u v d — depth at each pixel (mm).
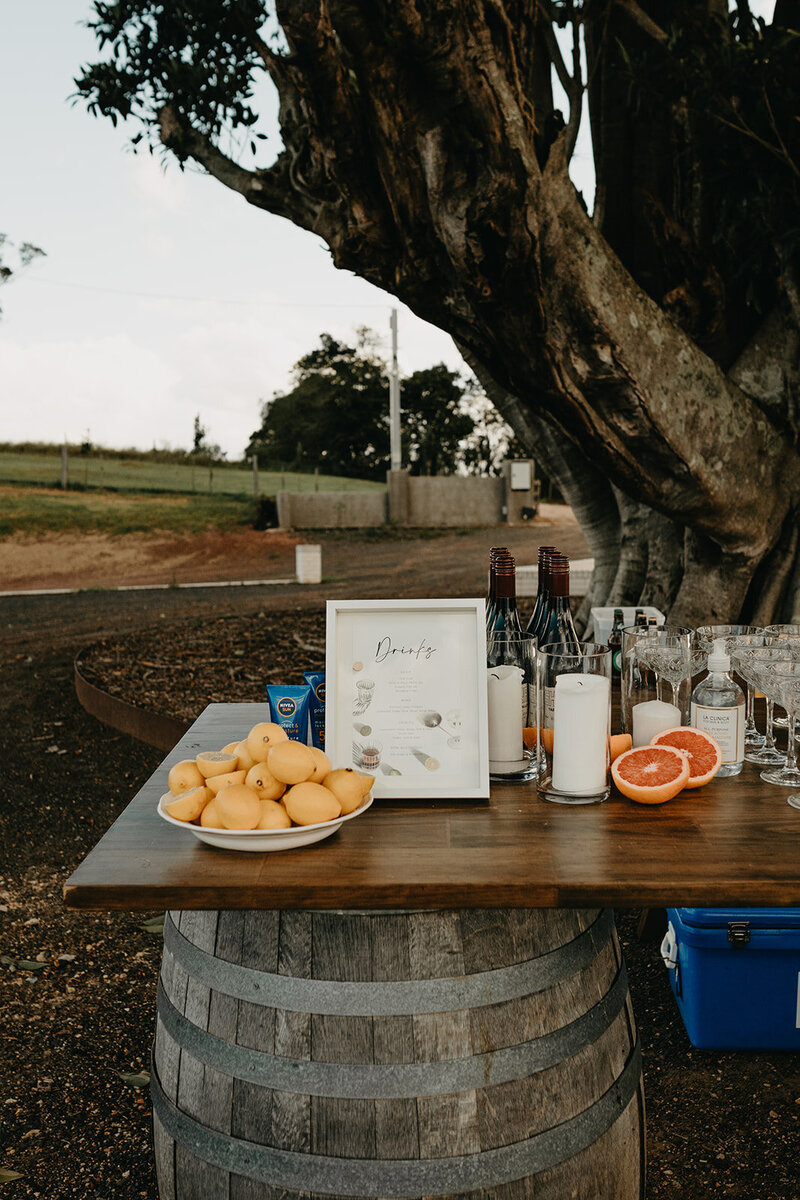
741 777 2064
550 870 1550
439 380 44062
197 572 19719
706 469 4980
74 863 4492
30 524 22234
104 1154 2502
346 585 16938
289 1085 1610
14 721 7035
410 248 4363
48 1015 3193
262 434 46750
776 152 4930
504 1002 1629
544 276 4402
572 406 4660
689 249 5273
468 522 26672
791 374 5312
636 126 5793
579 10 5352
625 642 2189
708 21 5391
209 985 1696
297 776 1656
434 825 1773
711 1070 2799
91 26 5742
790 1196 2295
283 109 5105
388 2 3490
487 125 3807
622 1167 1758
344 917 1621
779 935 2775
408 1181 1580
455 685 1910
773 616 5609
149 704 6566
